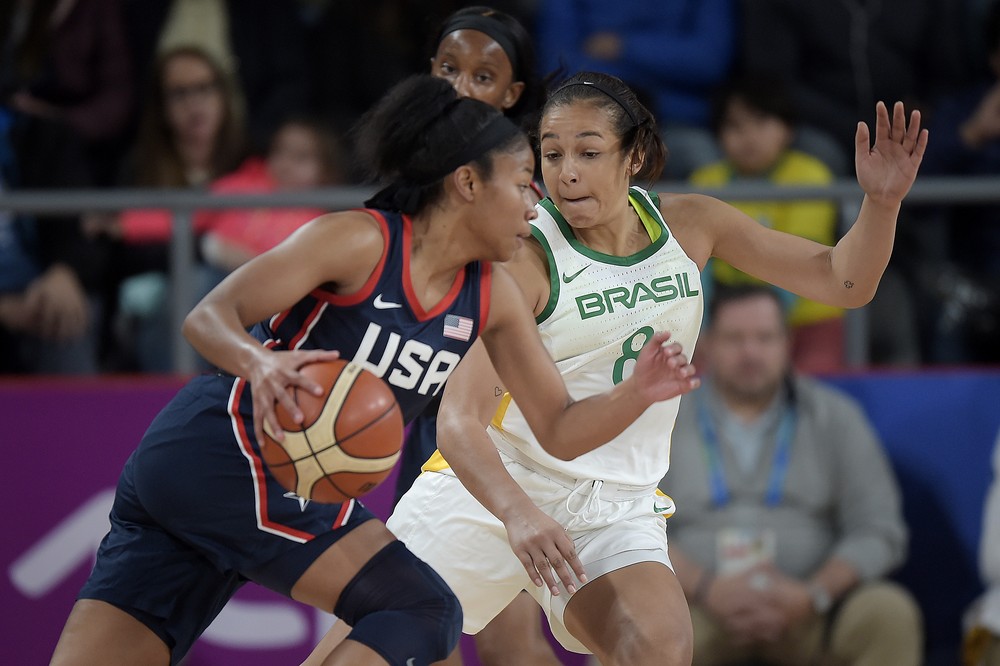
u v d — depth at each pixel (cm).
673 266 988
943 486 1510
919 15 1967
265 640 1468
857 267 960
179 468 850
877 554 1453
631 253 986
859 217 959
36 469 1470
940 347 1658
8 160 1784
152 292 1606
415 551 1039
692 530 1448
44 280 1612
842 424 1477
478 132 816
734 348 1460
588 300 970
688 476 1452
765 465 1457
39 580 1466
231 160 1852
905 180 927
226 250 1572
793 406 1475
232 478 848
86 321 1620
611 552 973
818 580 1437
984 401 1516
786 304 1580
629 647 915
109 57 1917
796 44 1958
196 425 854
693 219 1016
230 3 1945
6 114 1805
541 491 1004
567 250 974
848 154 1919
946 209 1661
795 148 1848
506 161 820
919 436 1515
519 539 865
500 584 1028
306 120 1823
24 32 1877
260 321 809
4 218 1614
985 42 1975
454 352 855
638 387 851
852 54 1944
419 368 846
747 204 1575
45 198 1509
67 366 1623
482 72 1186
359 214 823
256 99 1938
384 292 823
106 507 1470
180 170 1842
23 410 1472
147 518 888
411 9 2012
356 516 887
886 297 1641
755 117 1773
